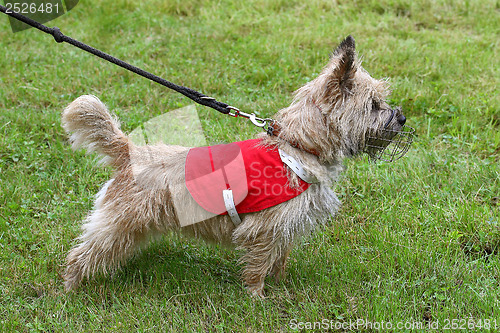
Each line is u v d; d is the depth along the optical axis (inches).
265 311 139.3
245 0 351.3
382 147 138.8
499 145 209.9
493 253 159.9
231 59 279.7
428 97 239.6
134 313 138.5
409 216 172.7
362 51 282.5
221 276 156.5
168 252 164.6
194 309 143.3
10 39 300.5
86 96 137.7
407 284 146.2
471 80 255.9
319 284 148.8
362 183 191.0
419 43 298.5
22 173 194.1
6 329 130.9
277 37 301.3
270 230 133.9
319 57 280.5
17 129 218.7
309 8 344.2
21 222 171.5
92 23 319.6
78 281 146.1
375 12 341.7
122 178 137.9
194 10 343.9
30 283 148.8
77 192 191.2
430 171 197.3
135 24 317.7
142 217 135.1
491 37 303.7
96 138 138.0
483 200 180.2
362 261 154.5
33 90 248.2
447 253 154.3
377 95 134.3
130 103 241.6
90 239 140.6
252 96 248.5
